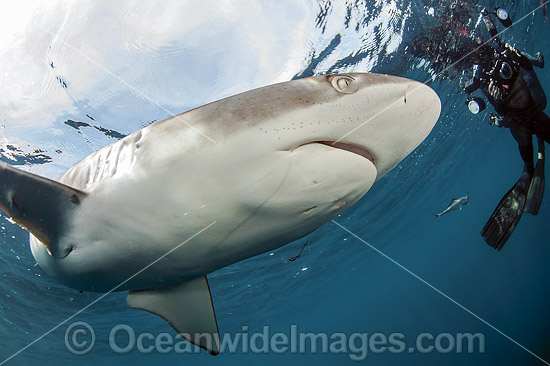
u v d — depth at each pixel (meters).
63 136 6.05
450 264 44.22
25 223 1.98
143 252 2.08
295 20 5.62
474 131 14.49
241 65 5.74
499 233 5.59
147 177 1.80
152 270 2.29
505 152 21.05
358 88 1.68
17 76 5.09
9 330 18.11
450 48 7.42
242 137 1.67
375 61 7.42
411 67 8.03
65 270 2.57
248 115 1.68
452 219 26.38
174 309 3.00
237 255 2.19
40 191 1.84
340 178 1.74
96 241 2.07
